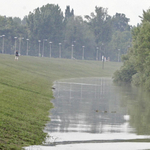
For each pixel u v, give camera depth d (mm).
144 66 149125
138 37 146500
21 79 130875
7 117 52625
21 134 45719
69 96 103750
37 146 42250
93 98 101438
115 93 122062
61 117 64375
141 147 43750
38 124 54688
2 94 73812
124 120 63906
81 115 68000
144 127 57156
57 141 45500
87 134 50312
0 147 38969
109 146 43938
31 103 74500
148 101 97125
